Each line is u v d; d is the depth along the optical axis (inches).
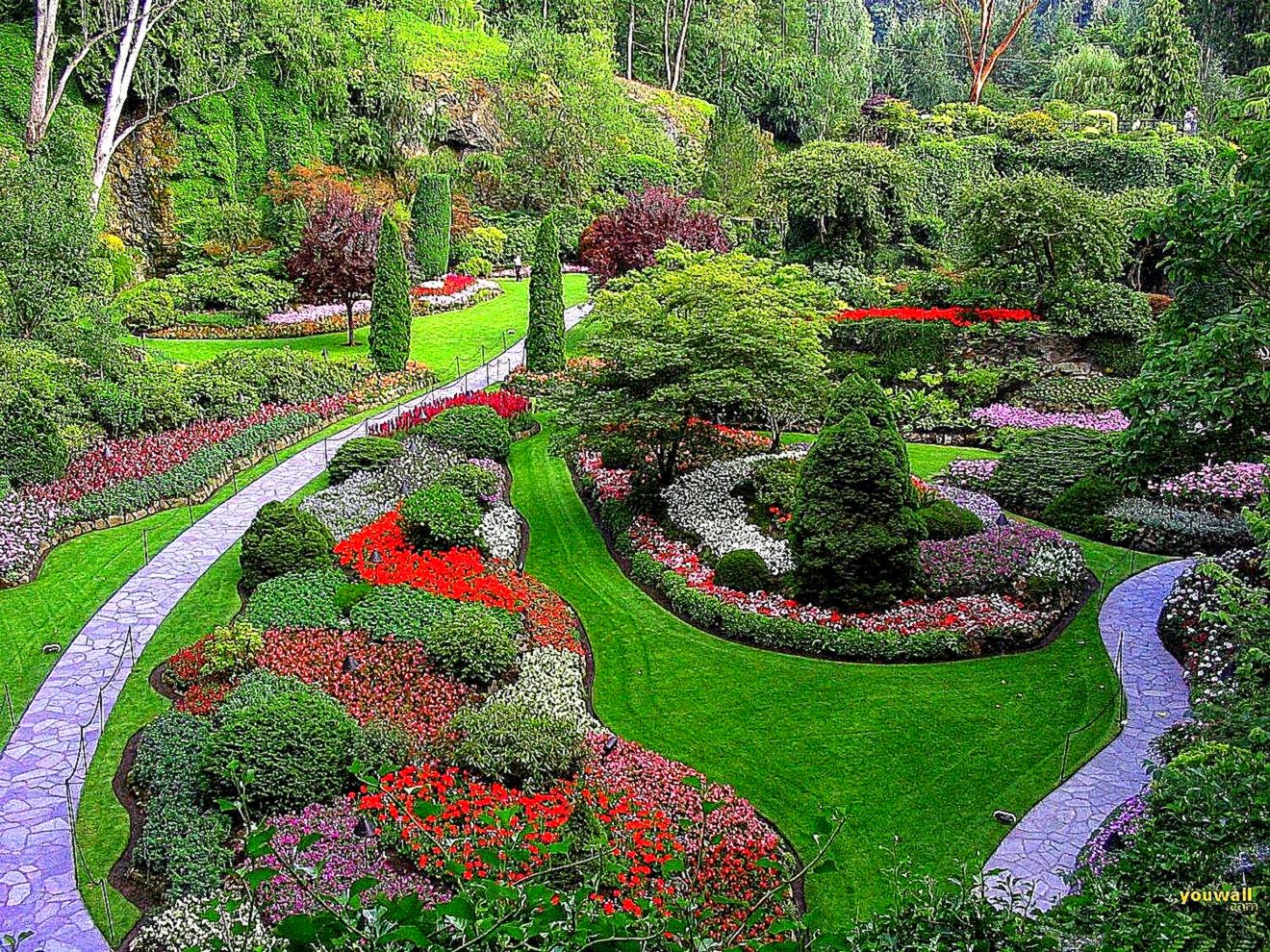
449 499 550.0
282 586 480.4
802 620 467.5
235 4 1444.4
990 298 996.6
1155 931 192.9
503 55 2081.7
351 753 329.4
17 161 845.8
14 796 340.2
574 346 1107.9
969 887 212.8
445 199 1533.0
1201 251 404.8
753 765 366.9
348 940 144.5
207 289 1250.6
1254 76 461.4
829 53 2699.3
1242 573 463.8
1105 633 469.1
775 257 1226.0
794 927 173.0
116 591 509.7
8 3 1254.9
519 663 425.7
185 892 284.7
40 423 640.4
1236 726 285.3
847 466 468.4
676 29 2679.6
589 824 293.7
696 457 663.8
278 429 774.5
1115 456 449.4
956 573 498.6
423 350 1117.1
